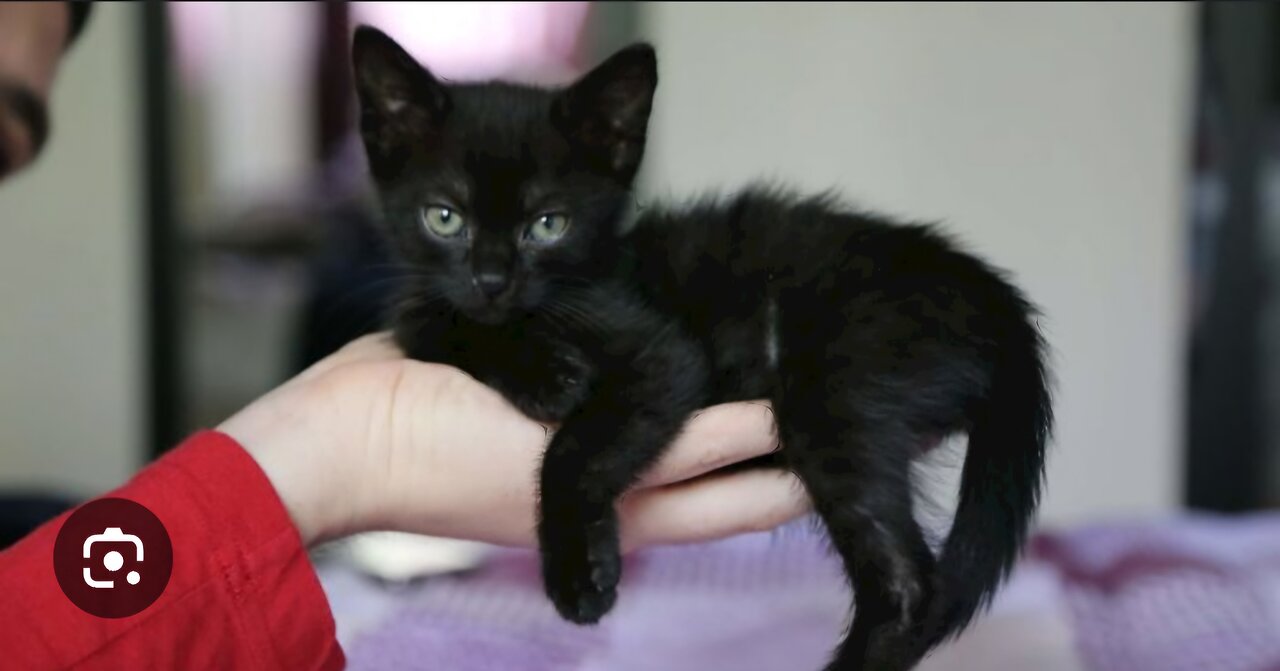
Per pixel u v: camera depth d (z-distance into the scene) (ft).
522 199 2.02
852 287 1.97
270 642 1.82
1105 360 3.26
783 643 2.29
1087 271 3.20
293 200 2.89
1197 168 3.20
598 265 2.06
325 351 2.85
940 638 1.91
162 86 2.93
